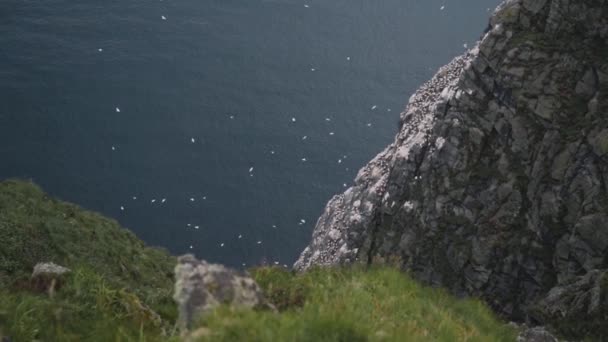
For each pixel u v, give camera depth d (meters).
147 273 24.41
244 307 8.43
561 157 48.38
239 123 170.88
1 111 163.75
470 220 52.91
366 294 10.97
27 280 12.84
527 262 49.72
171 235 135.00
